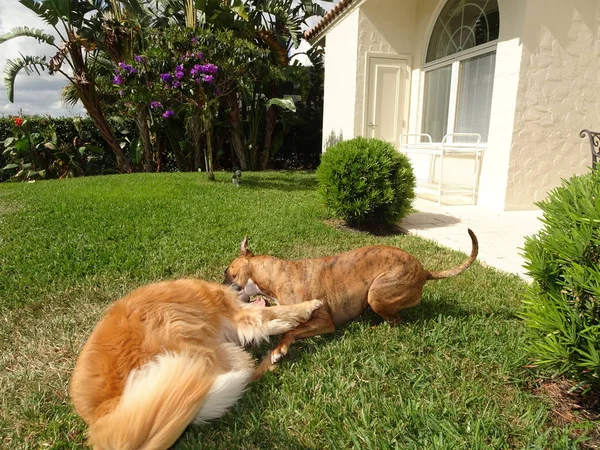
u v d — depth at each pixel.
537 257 1.45
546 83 4.41
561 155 4.60
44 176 8.08
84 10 7.55
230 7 7.27
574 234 1.33
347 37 6.84
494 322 1.99
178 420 0.96
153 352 1.29
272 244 3.23
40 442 1.34
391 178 3.81
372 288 1.89
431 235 3.66
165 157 9.63
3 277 2.55
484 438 1.28
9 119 8.60
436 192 5.81
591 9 4.38
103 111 8.70
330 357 1.73
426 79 6.41
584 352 1.27
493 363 1.67
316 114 10.52
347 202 3.77
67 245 3.10
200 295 1.63
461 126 5.67
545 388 1.54
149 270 2.68
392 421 1.36
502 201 4.63
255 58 6.39
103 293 2.38
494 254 3.11
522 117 4.43
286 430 1.34
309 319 1.81
